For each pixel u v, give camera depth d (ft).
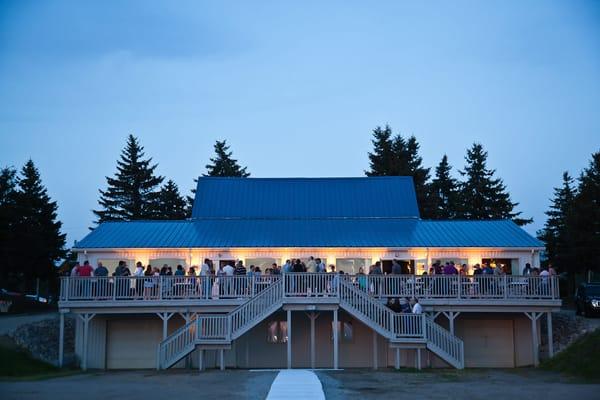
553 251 232.53
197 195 141.79
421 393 67.82
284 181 148.15
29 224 205.98
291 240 121.39
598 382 79.10
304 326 116.16
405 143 257.14
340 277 102.06
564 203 234.99
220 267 120.26
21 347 105.60
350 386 73.67
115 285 107.34
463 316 117.80
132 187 244.42
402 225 131.44
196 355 112.88
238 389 70.38
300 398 62.39
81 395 66.33
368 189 144.25
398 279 106.73
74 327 133.28
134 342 116.67
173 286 107.55
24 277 213.05
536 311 108.99
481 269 112.16
